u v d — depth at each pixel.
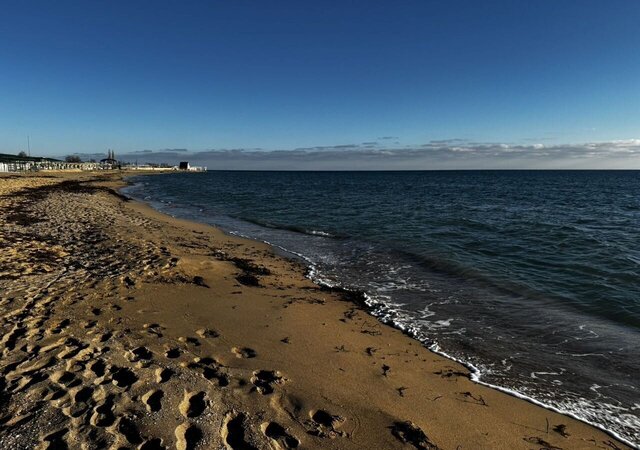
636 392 5.16
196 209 28.62
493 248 14.06
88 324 5.90
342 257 12.81
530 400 4.92
